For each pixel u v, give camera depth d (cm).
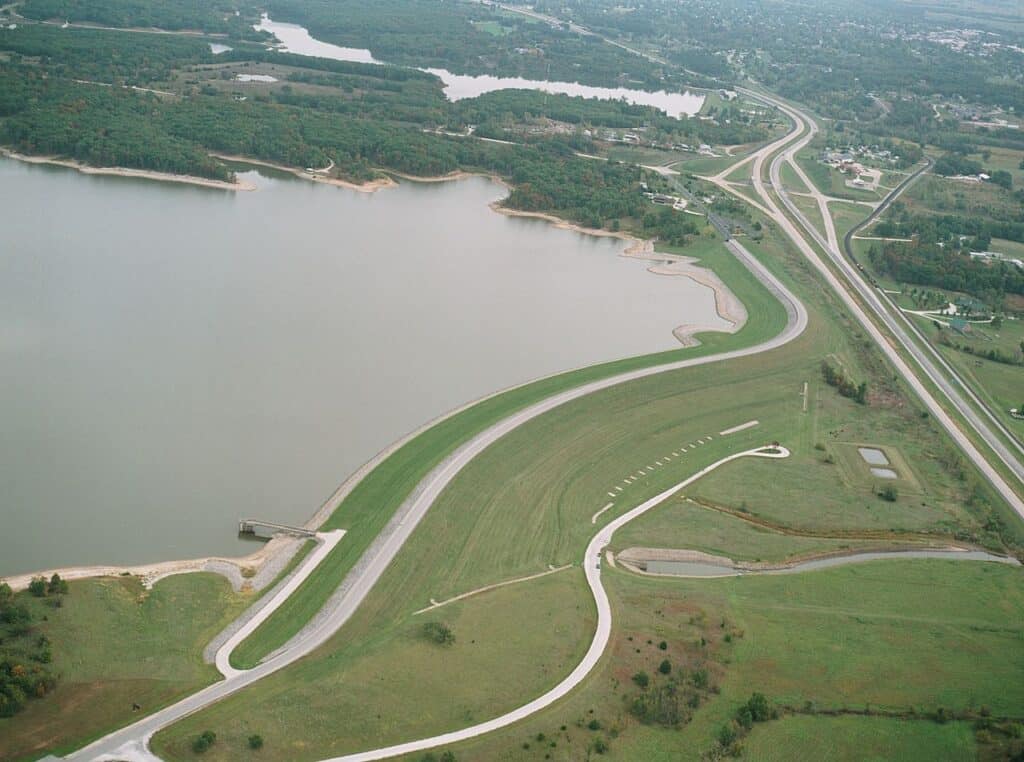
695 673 15112
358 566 17150
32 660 13688
